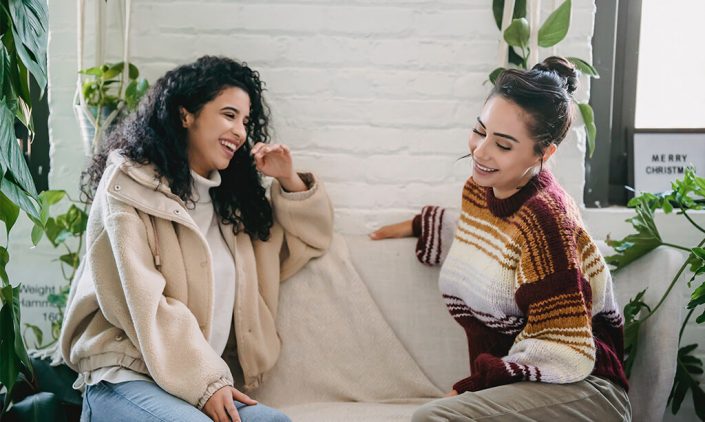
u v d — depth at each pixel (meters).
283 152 2.09
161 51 2.34
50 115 2.38
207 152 1.98
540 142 1.74
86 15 2.35
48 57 2.37
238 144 2.00
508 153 1.75
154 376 1.72
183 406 1.67
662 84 2.49
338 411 2.00
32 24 1.82
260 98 2.11
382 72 2.36
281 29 2.34
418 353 2.18
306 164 2.39
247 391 2.10
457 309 2.01
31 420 1.93
